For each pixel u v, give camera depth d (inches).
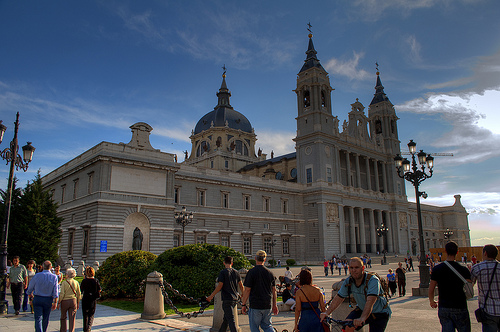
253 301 444.8
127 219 1892.2
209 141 4512.8
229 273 510.9
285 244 2920.8
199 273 876.6
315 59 3341.5
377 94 4067.4
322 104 3289.9
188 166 2474.2
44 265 547.2
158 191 2009.1
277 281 1497.3
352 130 3518.7
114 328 633.0
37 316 523.5
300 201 3068.4
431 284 394.6
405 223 3777.1
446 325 376.2
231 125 4601.4
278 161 3804.1
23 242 1504.7
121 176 1897.1
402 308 815.1
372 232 3422.7
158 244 1955.0
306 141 3149.6
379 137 3831.2
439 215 5246.1
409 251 3725.4
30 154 933.8
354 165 3563.0
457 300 375.2
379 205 3553.2
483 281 370.6
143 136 2023.9
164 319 713.6
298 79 3348.9
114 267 992.9
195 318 727.7
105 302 943.7
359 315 360.5
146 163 1966.0
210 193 2534.5
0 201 1657.2
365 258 2795.3
